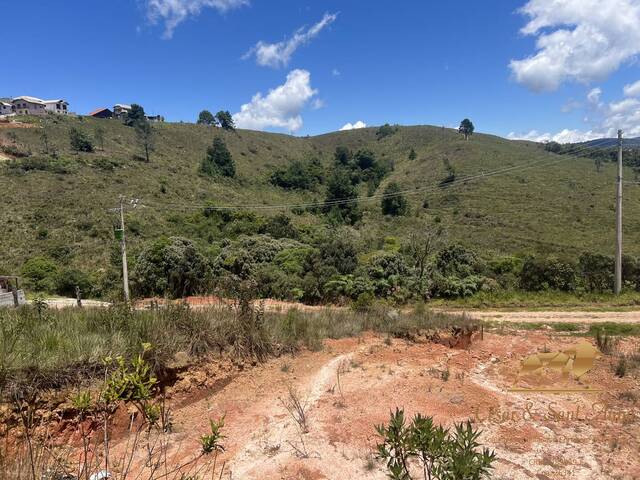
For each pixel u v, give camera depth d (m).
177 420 5.68
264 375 7.51
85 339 5.73
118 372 3.14
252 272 23.12
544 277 19.66
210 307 8.83
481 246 37.12
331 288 20.27
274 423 5.71
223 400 6.44
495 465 4.78
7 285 15.43
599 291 18.78
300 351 8.88
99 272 27.66
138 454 4.74
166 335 6.59
